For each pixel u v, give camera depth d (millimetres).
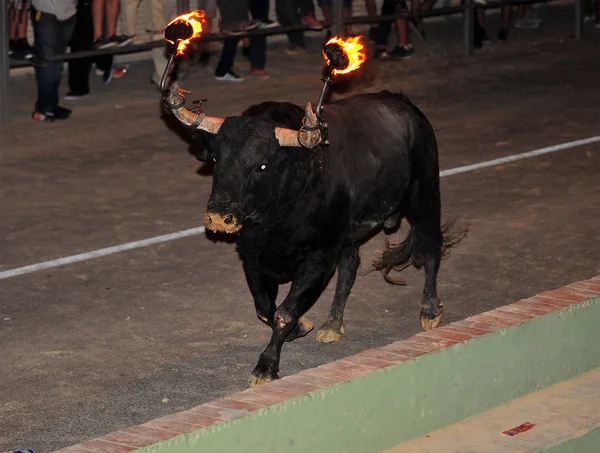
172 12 21859
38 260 12695
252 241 8805
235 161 8297
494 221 14188
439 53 25906
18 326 10711
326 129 8406
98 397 9156
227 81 22500
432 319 10469
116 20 20484
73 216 14328
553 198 15234
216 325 10797
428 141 10102
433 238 10375
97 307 11258
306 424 7078
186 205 14898
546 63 25156
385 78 23062
